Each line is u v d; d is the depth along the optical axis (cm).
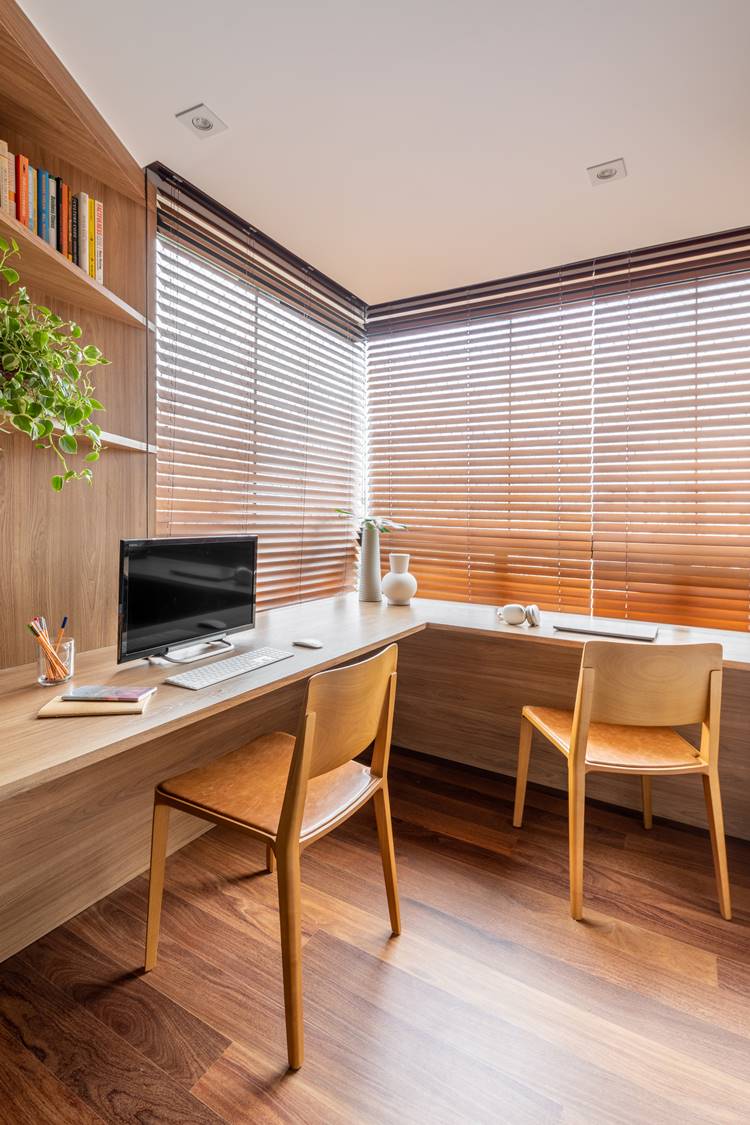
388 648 143
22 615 153
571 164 182
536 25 129
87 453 169
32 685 138
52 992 134
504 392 271
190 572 171
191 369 207
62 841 156
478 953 148
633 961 146
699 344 230
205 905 166
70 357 141
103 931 154
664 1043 123
